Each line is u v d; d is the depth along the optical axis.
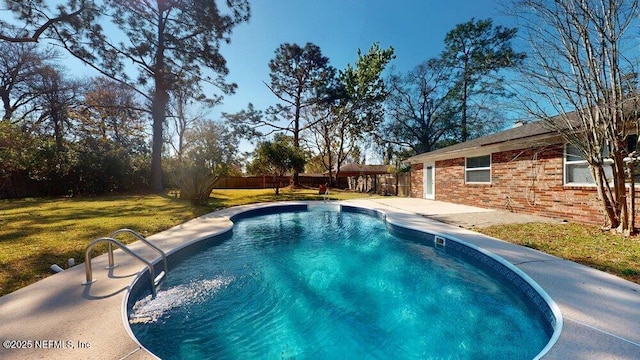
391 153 25.70
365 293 4.09
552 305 2.77
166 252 4.88
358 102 23.30
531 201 8.30
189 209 10.24
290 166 17.77
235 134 22.34
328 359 2.68
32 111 22.44
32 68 20.70
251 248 6.50
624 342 2.14
